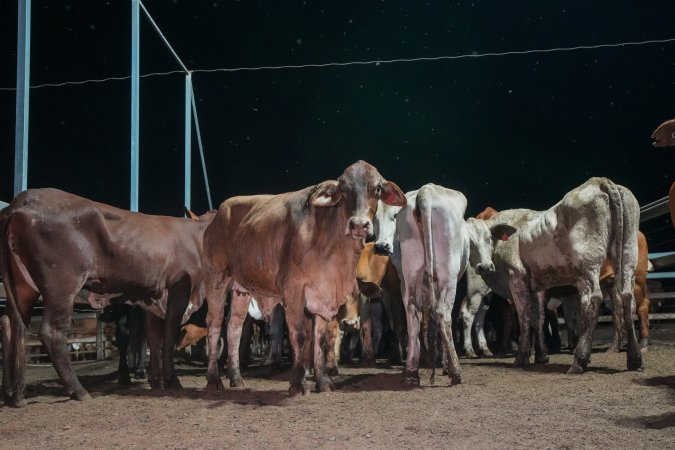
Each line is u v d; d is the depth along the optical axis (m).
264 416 5.68
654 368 8.31
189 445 4.69
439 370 9.27
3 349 6.61
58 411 6.19
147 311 7.93
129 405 6.47
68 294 6.86
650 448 4.36
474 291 11.41
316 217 6.77
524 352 9.37
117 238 7.34
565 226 8.40
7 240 6.69
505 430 4.93
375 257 10.29
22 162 8.70
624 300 8.04
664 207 10.66
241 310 8.05
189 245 8.08
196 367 11.27
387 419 5.41
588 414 5.42
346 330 8.82
